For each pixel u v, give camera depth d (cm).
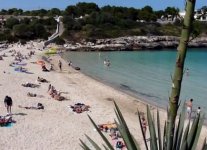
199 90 5759
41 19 15600
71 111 3709
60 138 2792
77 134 2916
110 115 3703
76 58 10581
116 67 8588
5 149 2497
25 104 3809
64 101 4209
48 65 7925
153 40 15912
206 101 4928
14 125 2995
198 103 4778
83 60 10031
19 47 11425
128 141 477
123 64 9325
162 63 9856
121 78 6869
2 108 3522
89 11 18138
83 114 3641
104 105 4238
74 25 15262
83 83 5900
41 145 2628
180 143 452
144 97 5091
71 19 15625
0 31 14062
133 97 5006
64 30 15038
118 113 491
